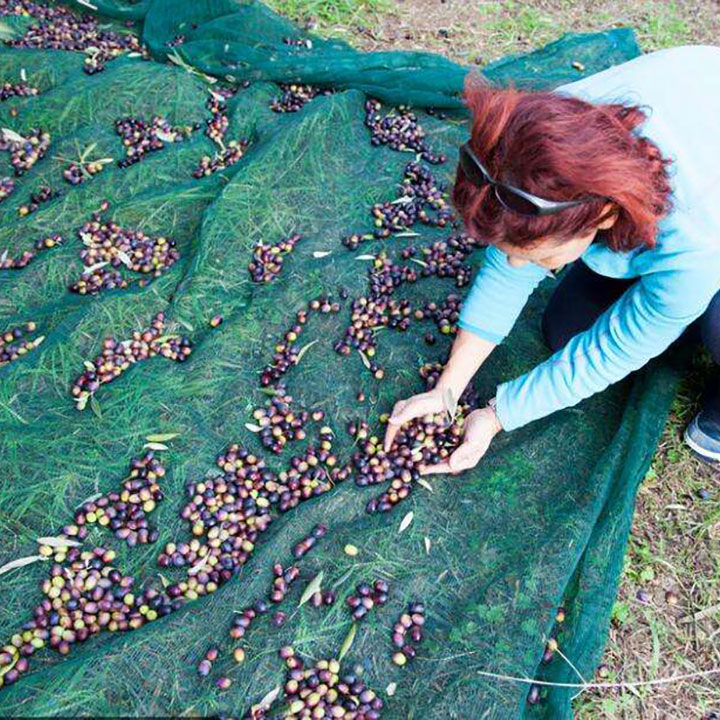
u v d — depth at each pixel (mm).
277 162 4223
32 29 5227
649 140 2080
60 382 3377
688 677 2850
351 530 2967
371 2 5824
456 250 4031
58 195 4246
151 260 3939
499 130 1875
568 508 3057
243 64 4965
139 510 2975
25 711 2410
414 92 4773
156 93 4688
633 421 3285
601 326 2662
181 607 2723
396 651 2701
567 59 5176
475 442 2988
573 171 1811
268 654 2633
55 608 2748
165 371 3408
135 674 2529
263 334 3604
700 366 3668
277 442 3230
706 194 2266
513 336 3709
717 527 3242
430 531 2990
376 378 3479
